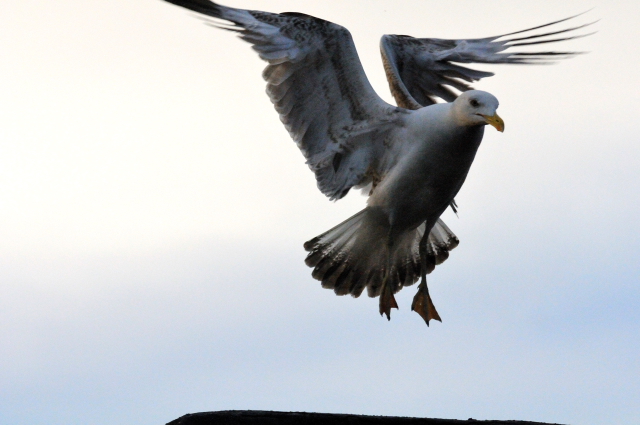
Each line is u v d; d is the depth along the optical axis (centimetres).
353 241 1360
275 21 1226
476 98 1186
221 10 1213
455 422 802
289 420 781
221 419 779
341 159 1311
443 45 1532
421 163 1241
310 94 1272
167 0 1185
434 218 1325
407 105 1412
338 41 1234
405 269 1405
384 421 789
